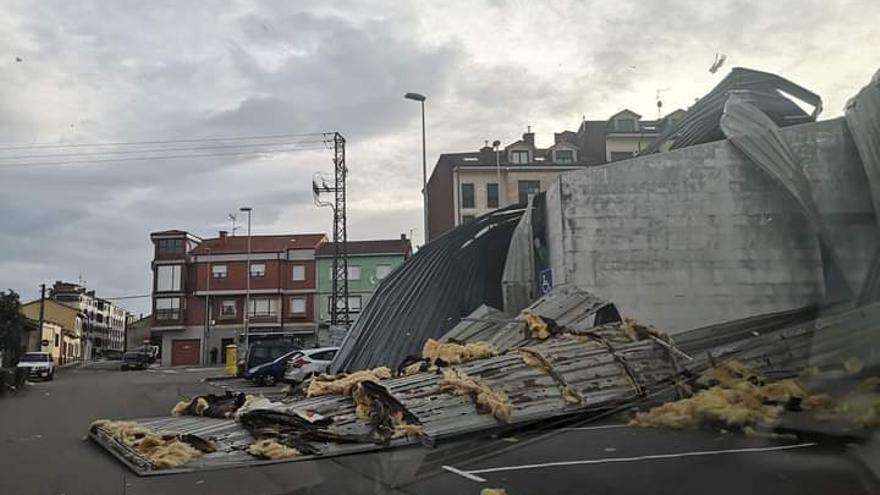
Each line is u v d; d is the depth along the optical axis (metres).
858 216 12.59
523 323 15.28
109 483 8.29
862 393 8.48
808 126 13.81
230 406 14.16
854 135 12.81
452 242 21.36
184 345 61.78
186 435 11.04
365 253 60.72
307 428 10.75
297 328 61.12
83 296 110.38
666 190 16.16
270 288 61.53
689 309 15.48
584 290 15.98
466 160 51.81
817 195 13.44
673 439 8.59
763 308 14.25
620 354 11.89
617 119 40.66
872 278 11.83
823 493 5.93
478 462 8.40
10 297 54.09
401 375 13.76
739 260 15.02
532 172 49.44
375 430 10.21
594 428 9.78
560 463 7.91
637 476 6.98
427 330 20.78
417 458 8.92
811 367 10.11
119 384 31.41
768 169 14.58
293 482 8.05
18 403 20.28
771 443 7.61
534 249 19.08
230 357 39.28
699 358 11.65
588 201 16.52
